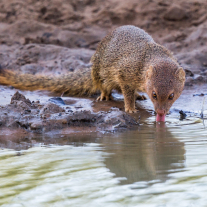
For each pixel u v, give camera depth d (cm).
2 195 482
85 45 2117
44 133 887
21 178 540
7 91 1401
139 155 648
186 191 474
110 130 906
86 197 467
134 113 1143
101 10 2323
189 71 1680
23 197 475
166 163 591
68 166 590
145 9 2297
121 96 1429
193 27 2214
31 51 1947
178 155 637
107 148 709
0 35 2117
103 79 1302
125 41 1213
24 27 2153
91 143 764
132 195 468
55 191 490
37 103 1100
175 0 2339
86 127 932
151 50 1119
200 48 2042
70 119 945
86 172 557
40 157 652
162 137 802
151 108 1220
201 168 554
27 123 927
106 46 1287
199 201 446
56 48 1975
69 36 2127
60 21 2291
